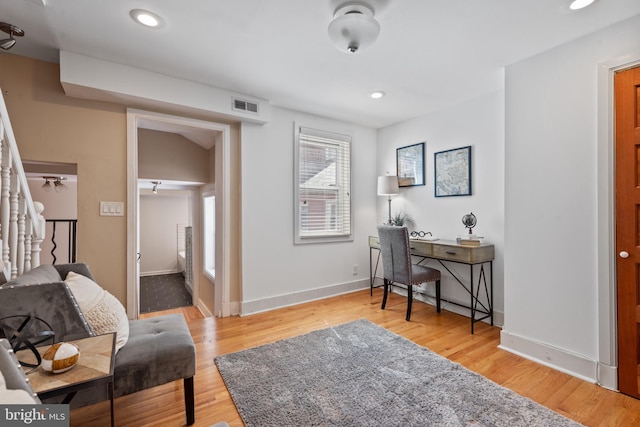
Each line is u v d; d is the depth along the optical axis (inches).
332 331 108.3
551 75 84.0
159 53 87.5
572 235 79.8
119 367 54.8
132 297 103.2
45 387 37.2
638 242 69.4
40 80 91.4
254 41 81.1
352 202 160.7
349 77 103.8
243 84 110.0
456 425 60.5
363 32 67.8
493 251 114.1
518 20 71.3
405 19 71.0
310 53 87.7
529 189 88.7
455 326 113.4
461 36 78.3
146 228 273.3
